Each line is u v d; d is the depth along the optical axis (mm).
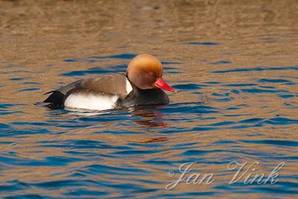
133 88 16297
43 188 11281
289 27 25422
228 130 14234
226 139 13602
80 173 11852
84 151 13039
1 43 23672
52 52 22422
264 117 15031
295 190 11000
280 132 14000
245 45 22922
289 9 28406
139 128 14500
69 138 13852
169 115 15430
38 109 16078
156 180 11547
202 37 24172
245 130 14203
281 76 18812
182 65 20562
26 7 29109
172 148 13125
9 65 20859
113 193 11055
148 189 11195
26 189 11242
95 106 16031
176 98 16891
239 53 21844
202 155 12680
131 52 22328
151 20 26859
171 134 14055
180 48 22734
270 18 26875
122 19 27000
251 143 13328
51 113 15734
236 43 23266
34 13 28016
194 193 11008
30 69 20391
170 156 12672
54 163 12406
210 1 30203
